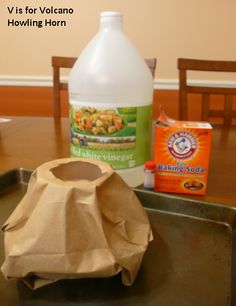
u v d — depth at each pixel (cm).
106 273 32
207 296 34
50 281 33
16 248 32
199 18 176
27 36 195
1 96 210
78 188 33
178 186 55
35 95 207
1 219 50
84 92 53
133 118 52
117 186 38
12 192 59
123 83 52
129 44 55
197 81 186
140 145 55
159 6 177
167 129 52
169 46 183
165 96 191
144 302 33
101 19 54
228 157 75
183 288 35
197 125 53
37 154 76
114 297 33
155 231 46
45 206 32
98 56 53
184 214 51
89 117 51
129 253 34
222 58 182
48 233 31
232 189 58
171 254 41
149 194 52
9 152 77
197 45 181
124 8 181
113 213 36
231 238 45
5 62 202
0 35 197
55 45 194
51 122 111
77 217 32
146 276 37
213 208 49
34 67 201
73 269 31
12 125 106
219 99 189
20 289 34
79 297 33
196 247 43
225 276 37
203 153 53
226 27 176
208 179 62
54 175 36
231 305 33
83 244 32
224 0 171
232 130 101
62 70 178
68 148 81
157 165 54
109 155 53
